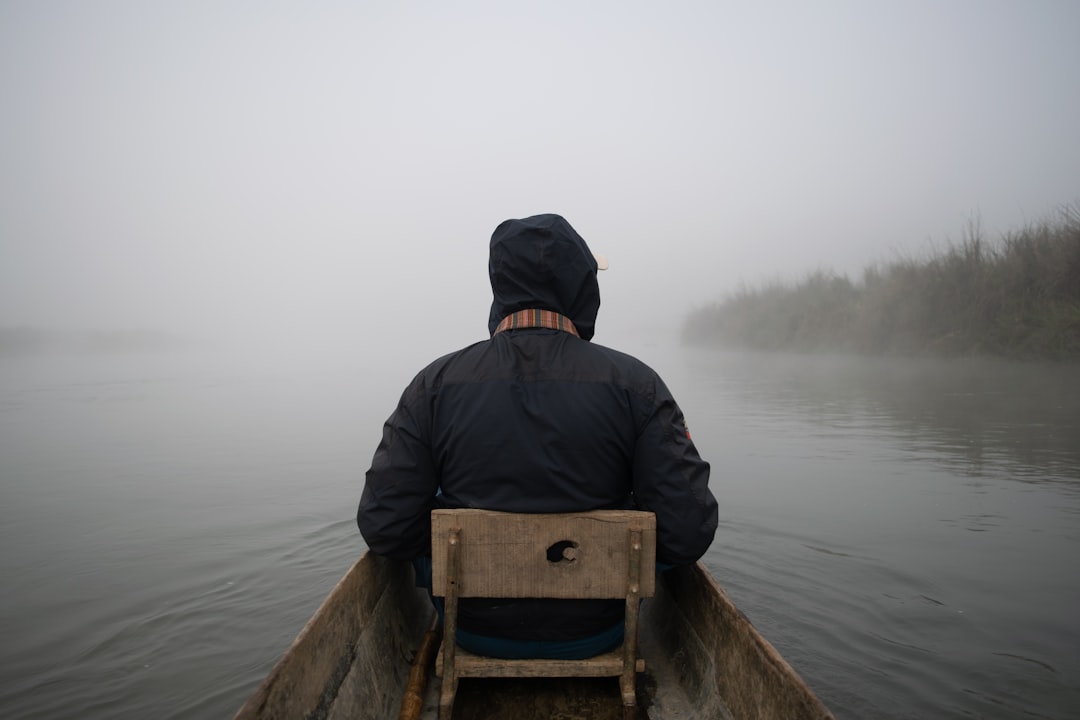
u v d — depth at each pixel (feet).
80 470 23.43
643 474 6.19
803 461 21.49
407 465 6.33
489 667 6.21
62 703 8.91
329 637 6.01
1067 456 20.24
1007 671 8.87
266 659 10.00
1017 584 11.55
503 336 6.41
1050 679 8.65
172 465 24.16
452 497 6.27
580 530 5.92
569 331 6.55
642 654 8.05
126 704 8.91
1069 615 10.40
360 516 6.54
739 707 5.92
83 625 11.14
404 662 7.78
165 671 9.70
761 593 11.50
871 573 12.23
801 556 13.17
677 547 6.13
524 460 5.93
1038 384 35.42
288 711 5.06
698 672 6.97
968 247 45.29
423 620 8.96
